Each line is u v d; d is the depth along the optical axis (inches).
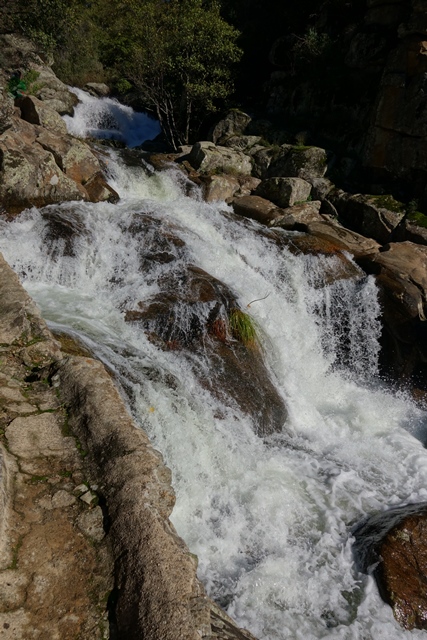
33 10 621.6
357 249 398.0
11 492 120.8
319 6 627.2
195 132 657.0
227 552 182.5
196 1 571.8
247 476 215.0
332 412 304.5
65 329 226.4
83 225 315.3
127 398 199.3
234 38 596.4
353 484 231.8
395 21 518.3
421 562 181.9
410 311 352.5
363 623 163.2
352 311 361.1
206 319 270.5
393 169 480.7
